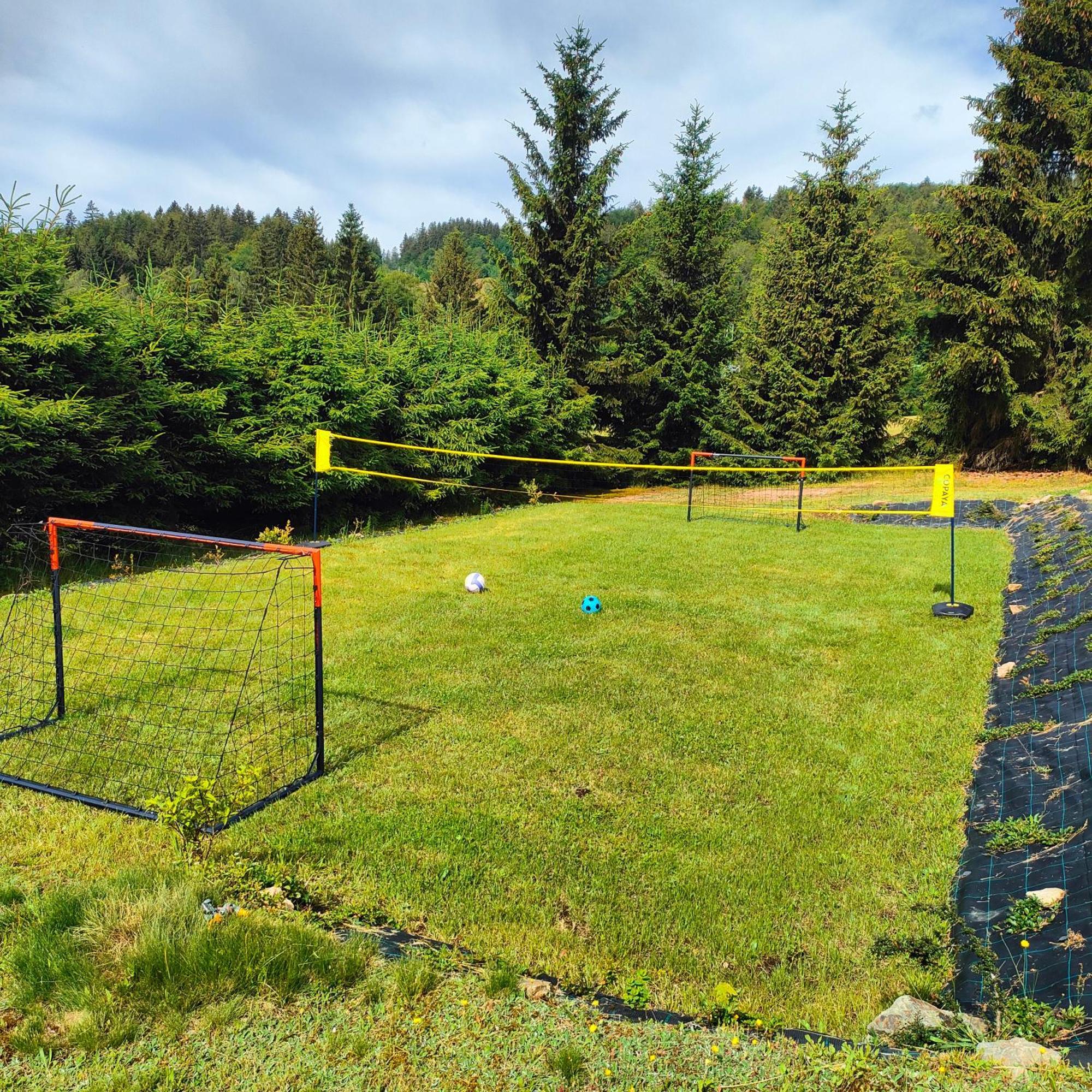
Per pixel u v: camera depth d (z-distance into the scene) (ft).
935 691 20.40
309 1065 8.23
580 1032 8.77
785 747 17.19
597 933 11.05
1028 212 60.75
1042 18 61.16
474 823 13.83
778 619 26.94
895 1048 8.56
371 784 15.16
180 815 11.82
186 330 36.42
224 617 25.93
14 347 29.68
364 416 45.65
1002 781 15.20
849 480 75.46
